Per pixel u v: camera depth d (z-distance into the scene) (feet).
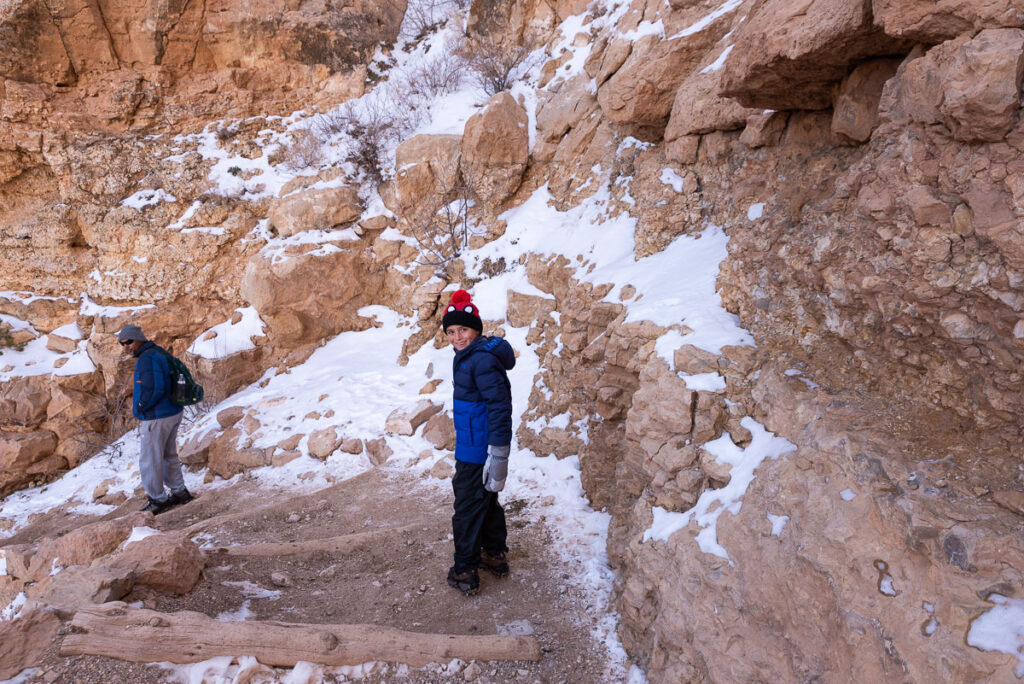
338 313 25.30
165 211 27.73
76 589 9.46
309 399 21.89
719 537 8.44
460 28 31.86
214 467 20.26
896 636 6.19
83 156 28.12
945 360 7.58
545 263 20.02
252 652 8.65
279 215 26.17
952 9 7.25
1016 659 5.46
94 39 28.78
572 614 10.62
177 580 10.44
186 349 27.20
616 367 12.96
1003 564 5.95
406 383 21.54
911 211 7.55
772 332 10.42
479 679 8.88
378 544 13.44
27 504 22.68
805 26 9.89
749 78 11.38
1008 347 6.63
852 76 10.61
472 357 10.68
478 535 11.25
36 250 28.14
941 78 7.20
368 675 8.77
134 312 27.07
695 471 9.55
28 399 25.36
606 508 13.41
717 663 7.66
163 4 29.04
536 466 15.55
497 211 23.86
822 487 7.45
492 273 22.47
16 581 12.29
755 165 14.05
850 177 9.48
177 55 30.32
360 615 10.61
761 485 8.29
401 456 18.08
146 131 29.58
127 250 27.55
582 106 22.08
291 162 28.81
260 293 23.95
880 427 7.70
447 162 24.50
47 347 27.35
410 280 24.57
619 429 13.07
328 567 12.67
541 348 18.60
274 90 31.71
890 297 8.04
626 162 19.47
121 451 24.89
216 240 27.32
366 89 31.68
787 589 7.27
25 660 8.37
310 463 19.10
